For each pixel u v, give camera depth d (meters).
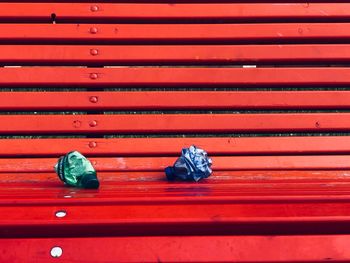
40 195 1.01
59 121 1.34
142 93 1.35
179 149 1.35
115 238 0.90
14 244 0.89
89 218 0.90
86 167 1.14
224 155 1.36
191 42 1.38
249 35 1.39
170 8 1.39
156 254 0.90
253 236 0.91
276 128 1.36
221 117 1.36
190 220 0.90
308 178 1.24
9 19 1.36
